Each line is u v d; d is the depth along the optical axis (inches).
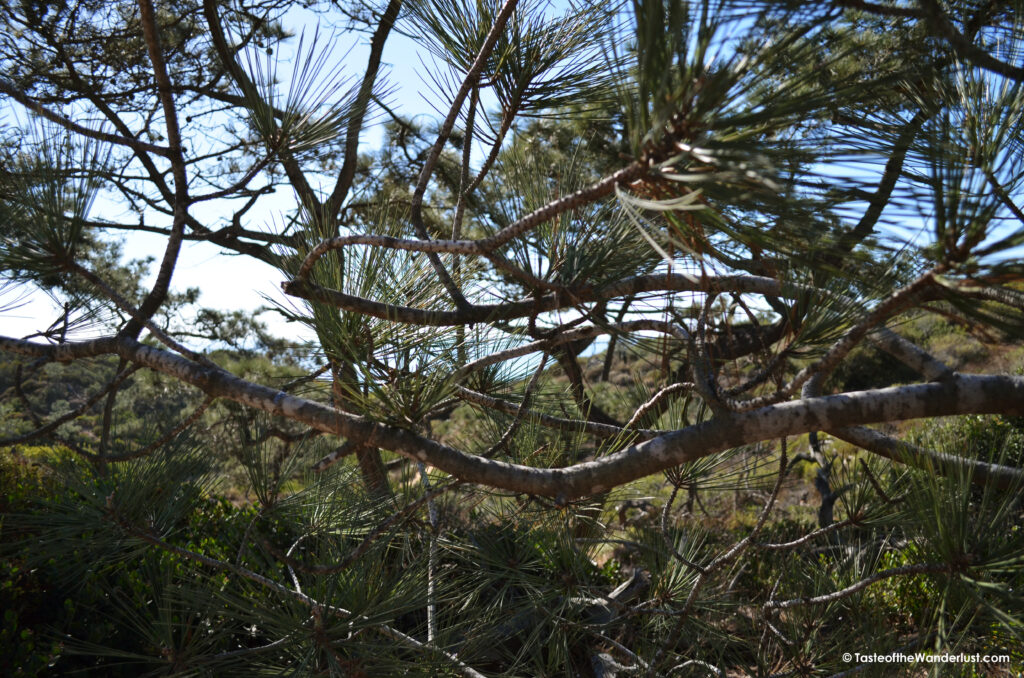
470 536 92.9
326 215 67.8
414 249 51.3
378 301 67.8
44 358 79.7
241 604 72.9
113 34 198.8
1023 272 35.9
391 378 67.9
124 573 121.1
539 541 88.5
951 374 52.2
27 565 79.2
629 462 57.8
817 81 38.9
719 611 95.0
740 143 36.3
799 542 85.5
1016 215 41.5
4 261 70.2
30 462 146.0
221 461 87.4
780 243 41.7
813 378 58.3
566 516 89.9
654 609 90.7
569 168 72.9
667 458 56.6
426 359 66.6
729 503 149.5
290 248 68.2
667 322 67.1
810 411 53.2
